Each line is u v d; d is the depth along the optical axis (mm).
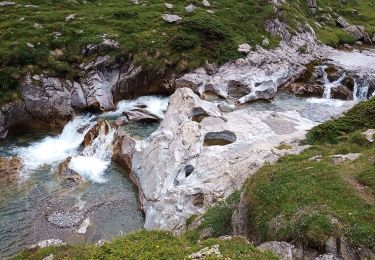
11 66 44062
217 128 35594
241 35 59406
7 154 37625
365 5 94375
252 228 19797
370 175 20688
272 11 64438
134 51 50750
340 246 16281
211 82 50562
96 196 32094
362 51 67625
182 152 32000
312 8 78125
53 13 55094
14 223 28594
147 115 42969
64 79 45719
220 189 27828
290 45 61344
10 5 56125
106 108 46469
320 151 27516
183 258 16297
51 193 32156
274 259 16031
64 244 19781
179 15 60312
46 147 39469
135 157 34781
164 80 51438
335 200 18750
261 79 51562
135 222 29328
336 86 51594
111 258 17016
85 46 49031
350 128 32375
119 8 60031
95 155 37781
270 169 22953
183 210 27375
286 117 39812
